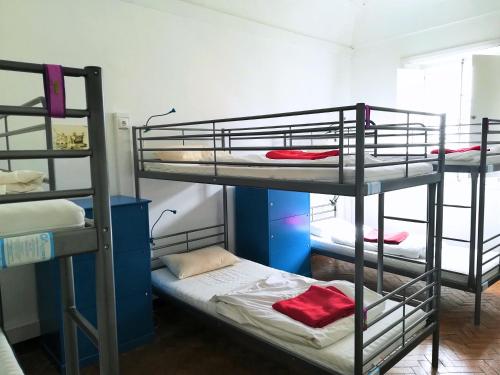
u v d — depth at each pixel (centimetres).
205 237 368
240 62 379
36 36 260
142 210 263
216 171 241
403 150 432
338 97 483
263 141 409
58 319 229
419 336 212
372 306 176
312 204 461
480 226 274
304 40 432
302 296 225
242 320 216
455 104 427
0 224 104
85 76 110
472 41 386
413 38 430
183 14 333
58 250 109
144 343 267
